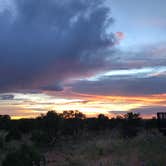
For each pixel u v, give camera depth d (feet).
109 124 172.96
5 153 65.46
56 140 137.49
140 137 110.63
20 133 126.41
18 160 65.26
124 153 89.40
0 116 147.95
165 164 70.74
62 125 157.89
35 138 126.11
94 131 165.27
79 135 151.53
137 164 73.15
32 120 156.04
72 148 116.16
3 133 71.87
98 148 101.30
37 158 69.77
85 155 93.50
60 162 87.30
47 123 152.76
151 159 75.20
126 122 152.05
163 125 115.65
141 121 153.79
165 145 94.79
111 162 77.46
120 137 132.26
